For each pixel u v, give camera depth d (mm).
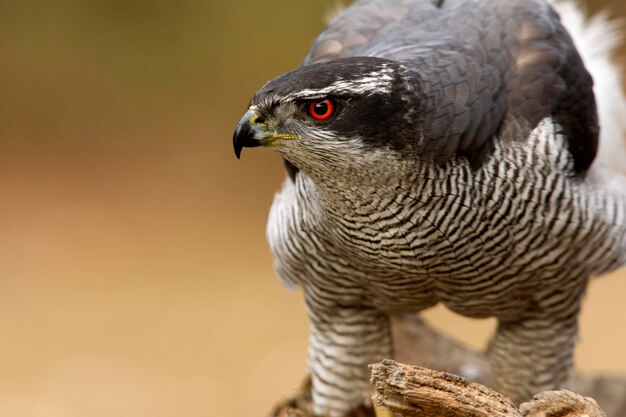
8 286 18672
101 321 17797
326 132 7293
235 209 21156
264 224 20734
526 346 9156
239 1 23031
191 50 23250
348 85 7199
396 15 8930
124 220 20656
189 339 17281
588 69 9320
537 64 8102
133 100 23156
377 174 7473
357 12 9125
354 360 9430
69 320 17844
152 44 23281
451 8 8828
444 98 7449
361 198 7672
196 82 23234
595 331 17484
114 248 19812
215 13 23141
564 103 8047
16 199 21219
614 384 11000
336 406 9625
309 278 9055
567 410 6832
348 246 8148
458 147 7480
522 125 7777
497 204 7734
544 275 8344
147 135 22859
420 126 7336
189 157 22422
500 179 7672
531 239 7969
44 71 23391
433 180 7543
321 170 7551
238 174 22016
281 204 8945
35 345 17156
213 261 19562
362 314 9219
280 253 9062
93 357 16812
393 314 9289
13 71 23359
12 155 22547
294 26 22875
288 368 16516
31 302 18312
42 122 23031
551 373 9227
